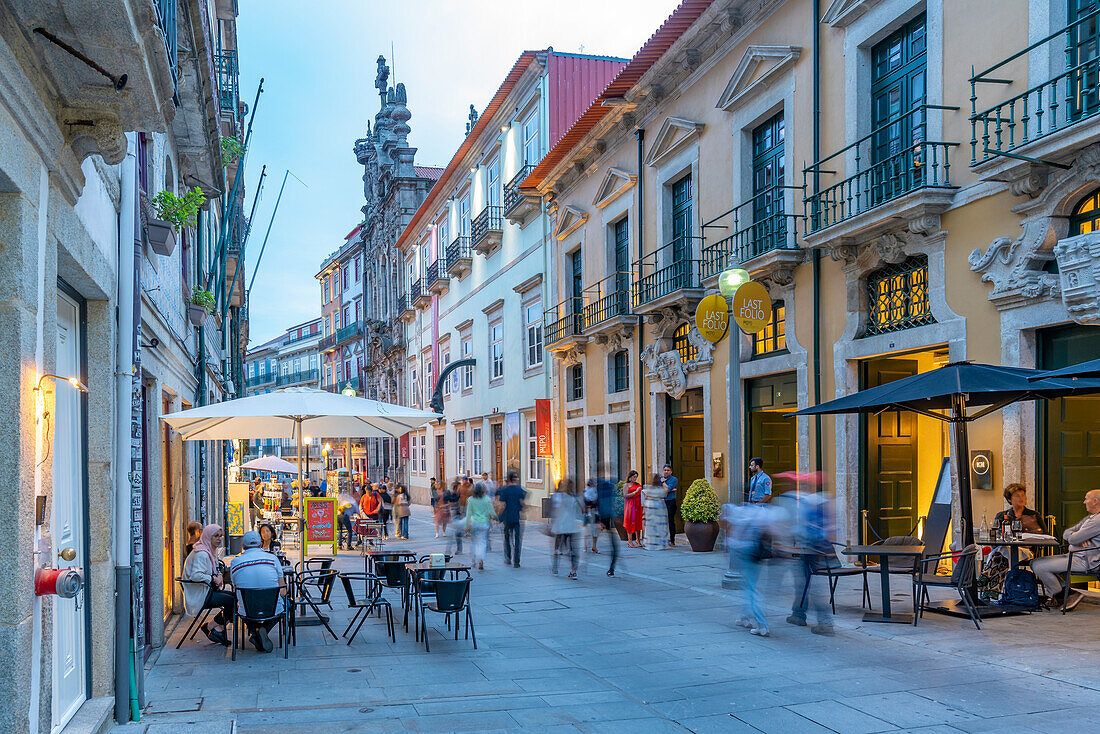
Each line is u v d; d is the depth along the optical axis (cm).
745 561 927
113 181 628
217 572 982
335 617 1109
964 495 903
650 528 1750
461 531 1820
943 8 1127
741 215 1608
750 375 1574
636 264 1989
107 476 613
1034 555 962
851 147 1259
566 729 607
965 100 1091
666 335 1894
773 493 1583
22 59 399
